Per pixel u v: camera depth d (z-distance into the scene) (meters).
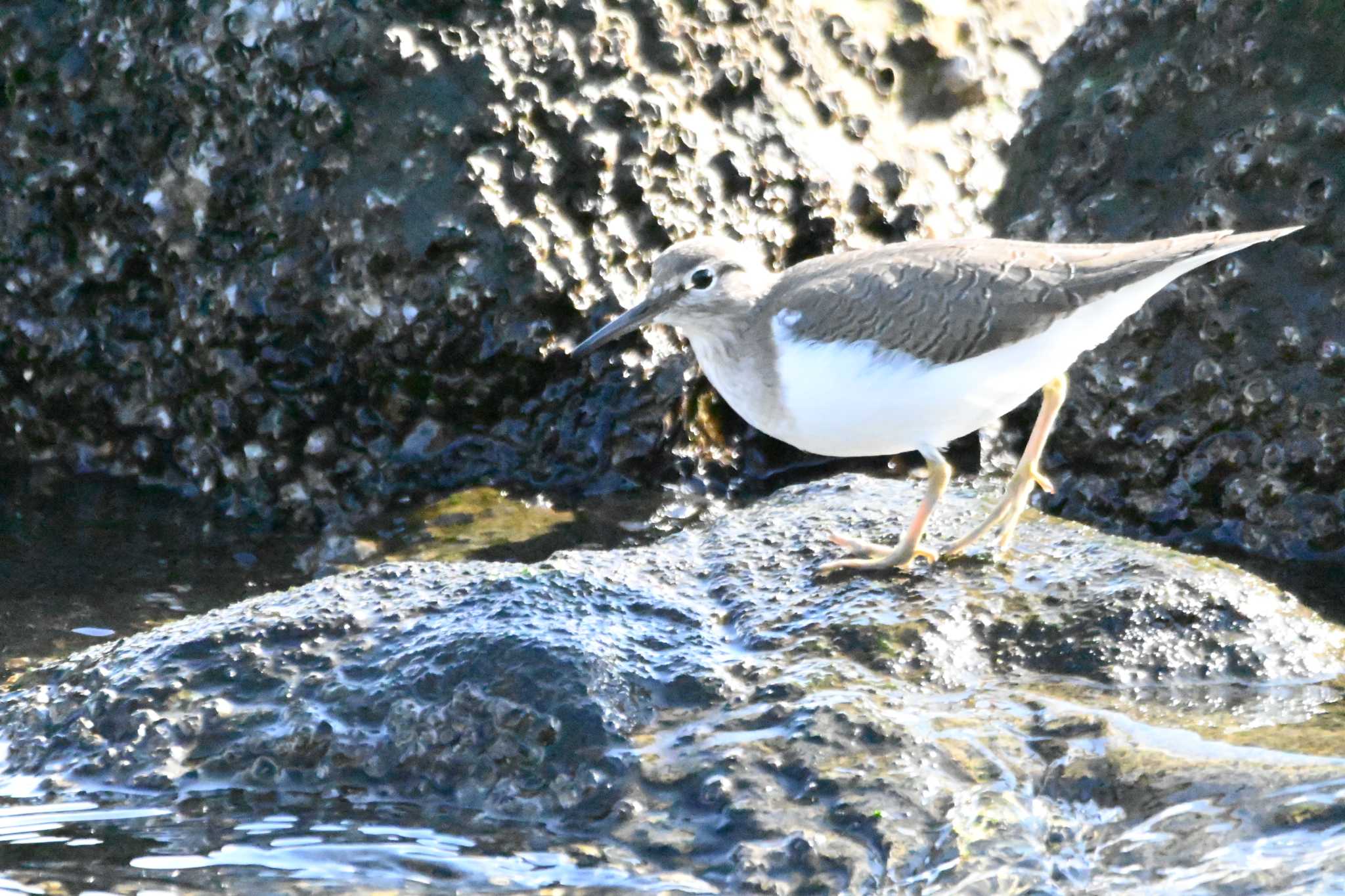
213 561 11.80
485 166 12.05
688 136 12.76
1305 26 12.46
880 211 13.70
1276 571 11.72
